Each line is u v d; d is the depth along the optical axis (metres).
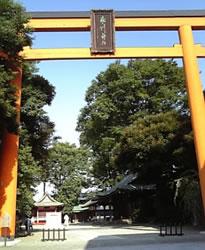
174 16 26.41
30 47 25.14
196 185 30.70
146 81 56.25
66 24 25.69
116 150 41.22
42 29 25.62
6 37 21.66
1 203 23.16
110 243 21.70
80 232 33.94
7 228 21.95
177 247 18.38
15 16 22.33
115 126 56.22
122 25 25.98
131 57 25.64
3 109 21.12
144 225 41.38
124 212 56.38
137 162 37.31
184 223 37.34
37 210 62.69
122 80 54.69
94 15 25.69
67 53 25.30
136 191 48.38
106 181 61.88
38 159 32.66
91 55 25.38
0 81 21.11
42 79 30.67
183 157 30.98
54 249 19.28
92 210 79.75
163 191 40.44
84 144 67.00
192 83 25.30
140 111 54.12
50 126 31.39
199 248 17.67
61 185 79.12
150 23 26.17
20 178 28.88
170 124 34.41
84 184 79.69
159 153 34.47
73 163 79.38
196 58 25.89
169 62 56.91
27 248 19.95
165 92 53.91
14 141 23.88
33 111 28.97
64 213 76.94
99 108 55.94
